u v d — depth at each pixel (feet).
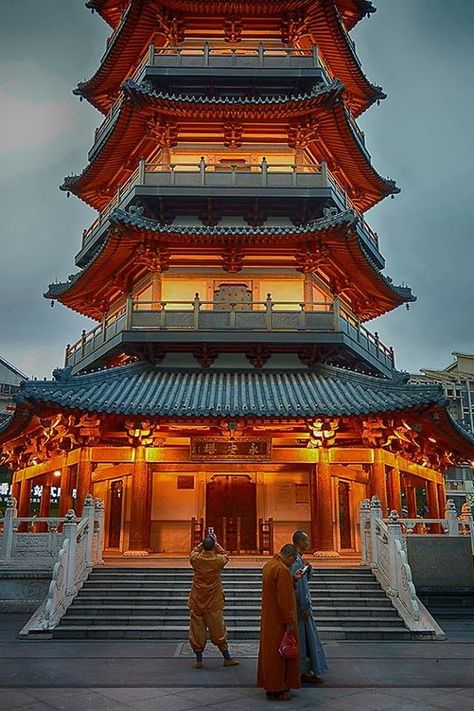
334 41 118.11
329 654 47.37
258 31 118.62
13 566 68.64
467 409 191.11
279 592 34.40
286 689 33.81
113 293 114.83
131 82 100.89
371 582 65.16
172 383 93.50
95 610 58.44
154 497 95.09
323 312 96.89
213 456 87.51
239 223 106.73
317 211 105.29
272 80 109.70
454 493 172.35
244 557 82.64
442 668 42.22
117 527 91.50
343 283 111.04
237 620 56.75
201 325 95.76
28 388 84.38
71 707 32.14
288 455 87.61
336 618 57.36
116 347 97.40
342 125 108.47
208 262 103.35
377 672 40.83
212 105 104.32
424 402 79.77
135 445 87.30
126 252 102.68
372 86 127.34
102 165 116.98
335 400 86.99
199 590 43.01
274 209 105.91
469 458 101.04
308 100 103.35
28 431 94.99
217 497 95.76
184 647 49.70
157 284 101.76
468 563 71.00
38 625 54.49
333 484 91.35
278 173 104.37
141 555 83.51
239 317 96.17
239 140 110.83
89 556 67.92
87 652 47.60
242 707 32.09
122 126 108.27
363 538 71.51
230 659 42.60
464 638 54.75
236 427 85.51
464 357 203.62
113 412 81.30
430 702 33.14
